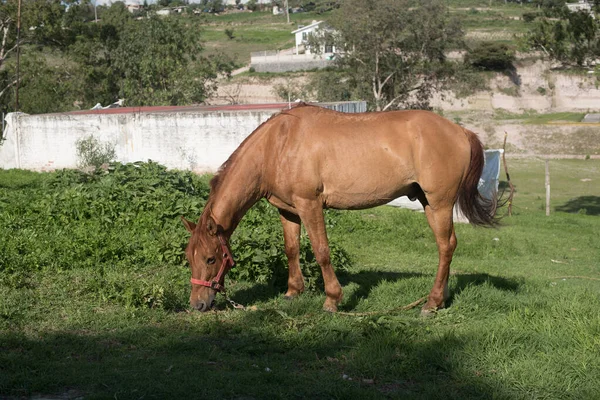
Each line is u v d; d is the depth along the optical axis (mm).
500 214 20531
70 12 49250
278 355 5891
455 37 49656
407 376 5465
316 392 5020
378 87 50312
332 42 51406
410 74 49844
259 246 8883
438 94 61469
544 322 6609
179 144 23922
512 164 42281
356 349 5980
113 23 55281
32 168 25000
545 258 13328
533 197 29875
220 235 6934
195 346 5984
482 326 6602
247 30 99188
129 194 12539
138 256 9203
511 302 7645
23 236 9781
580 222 19781
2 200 13078
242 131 23516
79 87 47781
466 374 5461
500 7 107312
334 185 7082
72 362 5469
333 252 9656
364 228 14195
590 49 20406
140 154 24172
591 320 6656
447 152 7125
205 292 6902
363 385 5293
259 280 8516
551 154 46375
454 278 9078
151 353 5820
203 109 28531
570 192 31578
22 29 45125
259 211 12547
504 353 5805
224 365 5559
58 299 7320
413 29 48062
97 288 7621
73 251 9047
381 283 8680
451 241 7375
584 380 5387
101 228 10695
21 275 8016
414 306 7516
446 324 6898
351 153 7016
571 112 61000
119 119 24078
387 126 7125
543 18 21109
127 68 45344
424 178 7105
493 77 63375
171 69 43500
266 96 62375
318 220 7168
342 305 7535
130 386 4949
